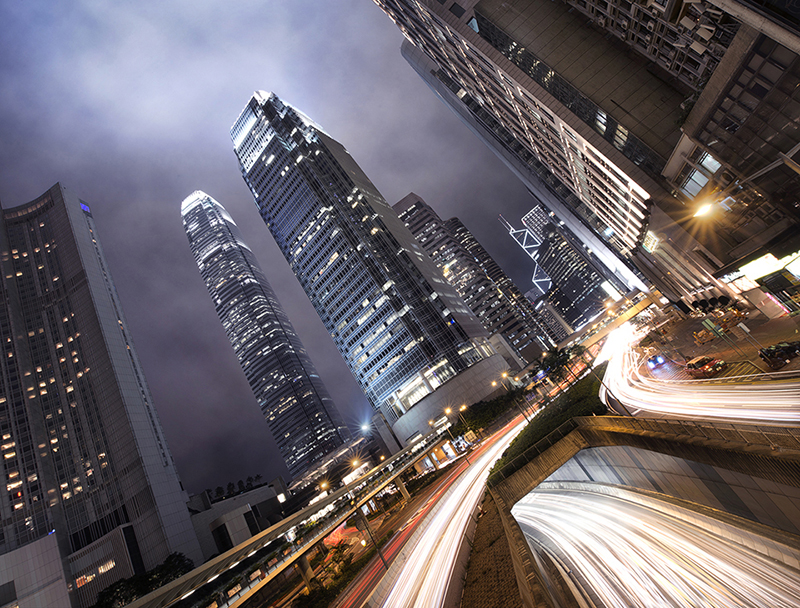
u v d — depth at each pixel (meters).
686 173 40.09
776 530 17.67
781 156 30.45
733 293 47.09
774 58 25.92
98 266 150.38
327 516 52.88
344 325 153.00
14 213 156.75
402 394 132.38
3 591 77.25
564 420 38.44
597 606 19.95
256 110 186.12
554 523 31.48
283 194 176.12
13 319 134.50
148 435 120.56
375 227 147.25
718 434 19.22
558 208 129.25
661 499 25.45
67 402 126.31
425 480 84.44
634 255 84.19
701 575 18.59
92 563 103.12
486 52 52.78
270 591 60.56
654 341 71.31
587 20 45.94
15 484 110.50
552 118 52.69
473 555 25.38
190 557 103.06
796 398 22.50
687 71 37.25
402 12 72.12
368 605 29.00
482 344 134.00
